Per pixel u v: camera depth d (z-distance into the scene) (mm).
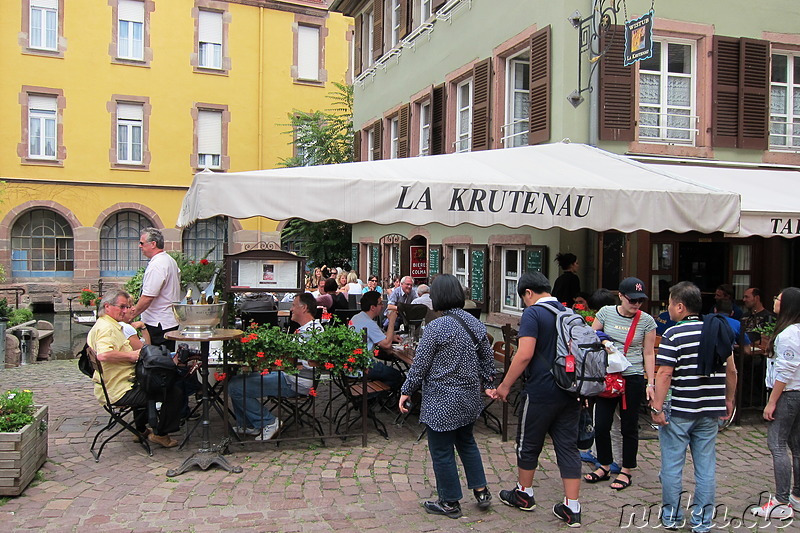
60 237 22344
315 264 20516
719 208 6719
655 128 9984
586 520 4570
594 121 9484
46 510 4590
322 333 6137
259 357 5754
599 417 5309
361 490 5070
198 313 5371
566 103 9523
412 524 4461
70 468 5461
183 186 23625
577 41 9562
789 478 4672
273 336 5859
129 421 6945
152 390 5629
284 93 25203
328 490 5055
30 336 11773
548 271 9875
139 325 6539
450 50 13141
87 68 22359
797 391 4602
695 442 4375
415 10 15016
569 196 6234
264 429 6148
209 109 24094
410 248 15438
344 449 6094
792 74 10953
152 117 23234
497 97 11266
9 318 12375
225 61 24250
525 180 6473
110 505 4695
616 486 5180
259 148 24734
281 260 6629
